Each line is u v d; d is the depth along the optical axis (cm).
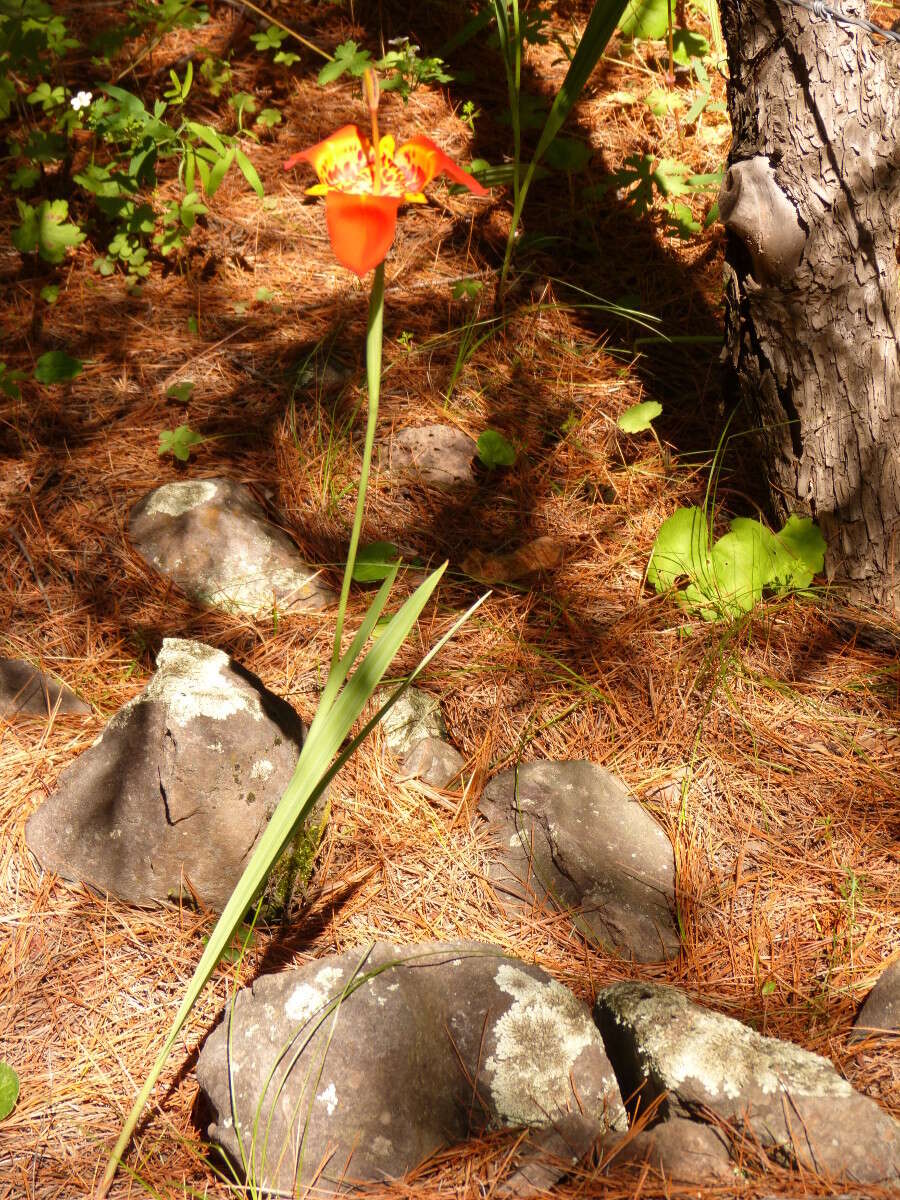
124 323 219
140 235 229
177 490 195
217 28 264
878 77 175
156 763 164
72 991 159
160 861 163
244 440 205
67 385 210
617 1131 150
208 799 162
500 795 173
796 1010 159
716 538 198
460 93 254
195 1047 156
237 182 238
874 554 191
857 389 185
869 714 182
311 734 142
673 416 211
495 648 186
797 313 184
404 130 246
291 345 217
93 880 165
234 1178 148
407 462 205
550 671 184
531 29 242
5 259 226
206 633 186
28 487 198
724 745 179
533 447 207
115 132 223
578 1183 145
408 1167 147
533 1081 151
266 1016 151
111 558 192
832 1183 144
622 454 206
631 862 169
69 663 183
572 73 199
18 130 243
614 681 184
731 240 187
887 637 189
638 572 194
